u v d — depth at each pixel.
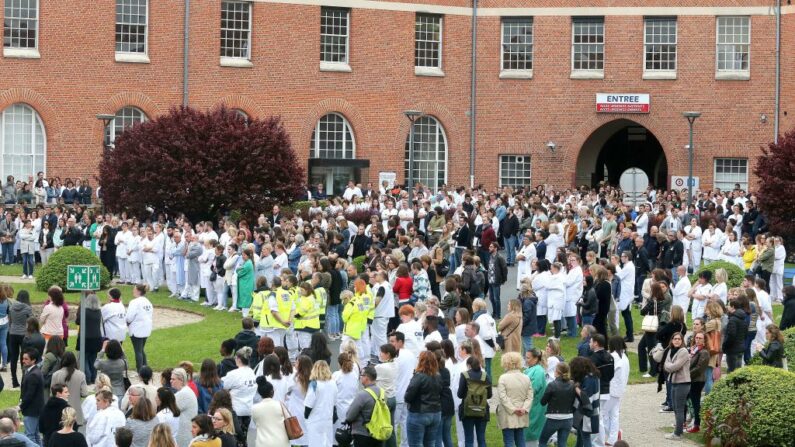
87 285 28.31
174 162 51.66
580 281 38.16
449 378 25.48
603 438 27.00
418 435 24.75
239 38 63.53
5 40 59.50
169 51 62.06
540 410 26.03
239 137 52.44
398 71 66.31
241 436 24.73
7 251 52.44
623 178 61.78
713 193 60.22
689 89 66.81
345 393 25.16
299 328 33.16
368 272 36.69
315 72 64.81
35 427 26.00
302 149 64.56
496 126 67.62
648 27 67.25
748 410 26.52
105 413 22.88
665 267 44.03
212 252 42.88
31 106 59.84
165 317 41.41
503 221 51.66
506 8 67.31
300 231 43.78
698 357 28.50
